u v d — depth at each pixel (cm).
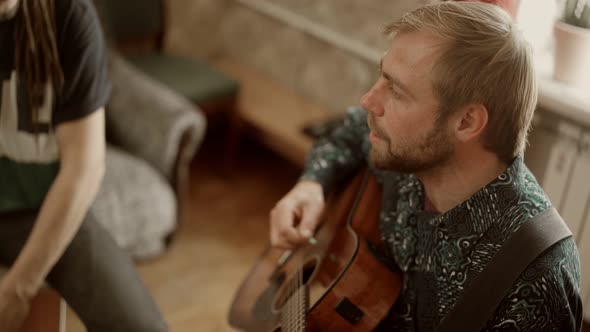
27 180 125
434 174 99
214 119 291
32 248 115
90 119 117
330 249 118
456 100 89
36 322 117
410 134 94
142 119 204
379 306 106
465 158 95
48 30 110
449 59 88
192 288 201
